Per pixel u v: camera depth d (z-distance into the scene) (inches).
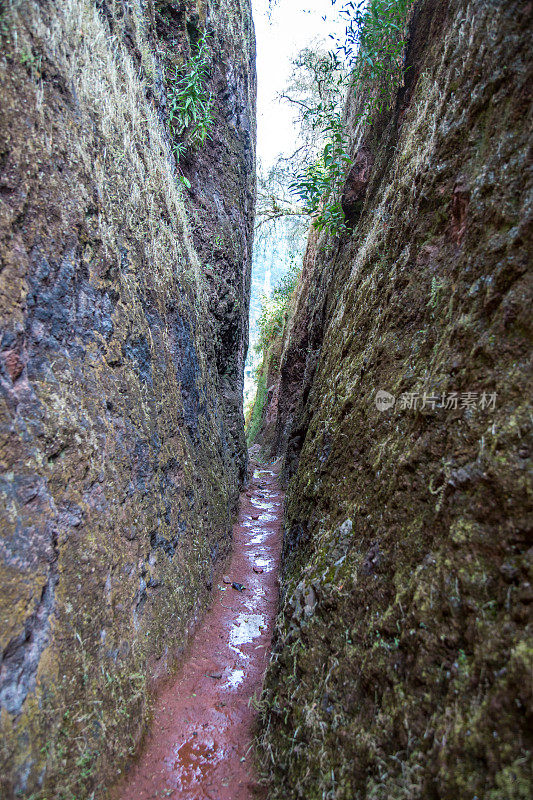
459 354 70.9
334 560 94.3
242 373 405.7
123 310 114.3
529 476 51.3
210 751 96.1
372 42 144.3
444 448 68.2
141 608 106.2
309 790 69.7
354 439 108.0
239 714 108.3
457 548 58.4
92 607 84.7
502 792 39.8
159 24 193.0
